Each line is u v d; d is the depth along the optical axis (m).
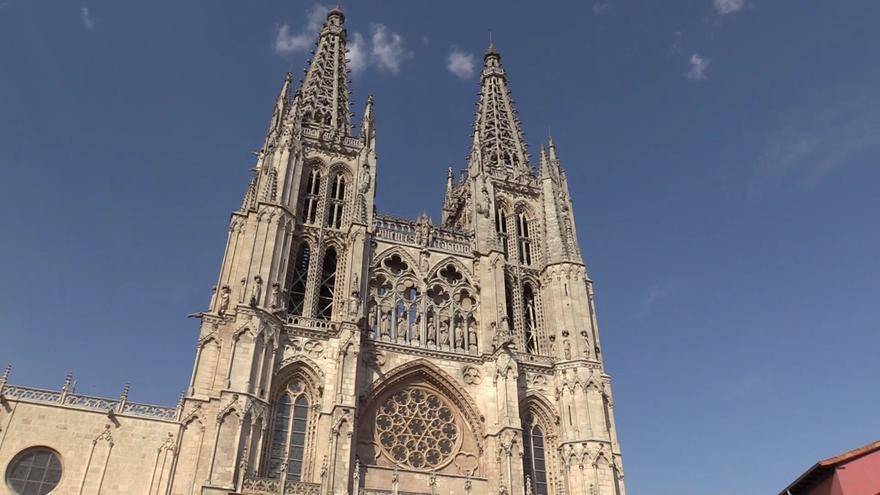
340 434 55.72
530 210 84.12
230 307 60.62
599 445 63.03
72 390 57.53
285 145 72.75
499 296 70.81
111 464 54.34
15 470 52.59
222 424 52.34
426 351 65.69
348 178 77.31
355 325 61.47
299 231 69.88
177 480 51.97
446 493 58.34
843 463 43.00
